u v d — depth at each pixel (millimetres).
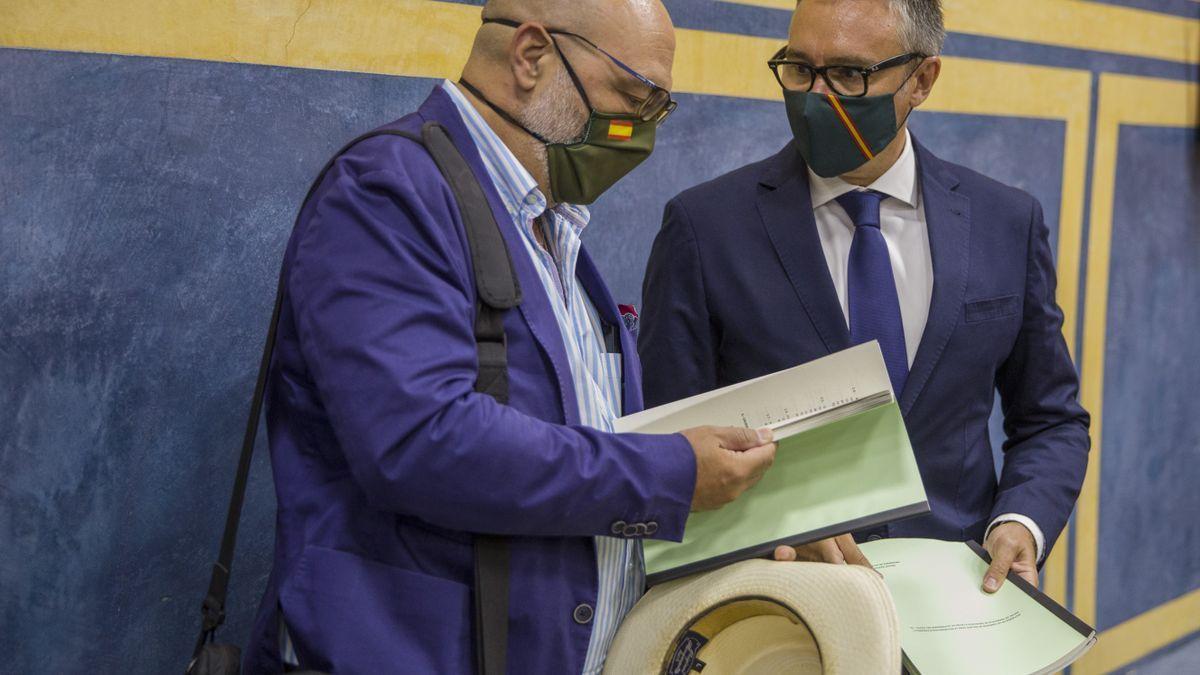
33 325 1667
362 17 1983
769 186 1937
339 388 1215
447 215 1294
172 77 1768
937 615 1568
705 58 2480
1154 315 3764
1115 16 3457
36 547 1706
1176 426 3896
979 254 1911
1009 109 3166
